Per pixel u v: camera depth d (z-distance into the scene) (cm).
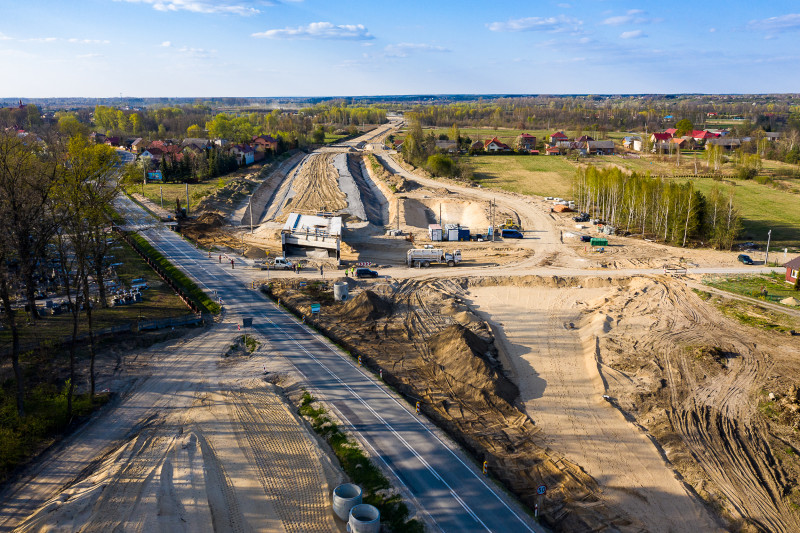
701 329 6047
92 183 5019
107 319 5931
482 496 3362
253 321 6097
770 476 3728
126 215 10188
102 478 3450
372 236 10112
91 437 3975
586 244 9544
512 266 8288
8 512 3216
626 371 5159
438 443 3894
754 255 8725
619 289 7394
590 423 4334
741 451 3997
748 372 5112
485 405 4544
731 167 16462
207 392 4588
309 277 7669
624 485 3603
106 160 5909
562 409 4544
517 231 9994
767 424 4331
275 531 3083
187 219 10731
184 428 4059
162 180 14388
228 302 6656
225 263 8225
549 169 17350
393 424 4116
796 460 3897
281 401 4456
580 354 5559
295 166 18838
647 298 6925
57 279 6762
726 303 6731
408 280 7662
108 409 4338
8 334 5362
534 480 3619
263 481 3488
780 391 4769
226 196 12688
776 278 7631
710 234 9344
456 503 3294
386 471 3569
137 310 6266
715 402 4631
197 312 6297
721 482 3653
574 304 6950
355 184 14488
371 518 3086
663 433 4172
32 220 4075
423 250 8444
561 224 10850
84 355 5156
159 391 4619
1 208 3966
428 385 4844
